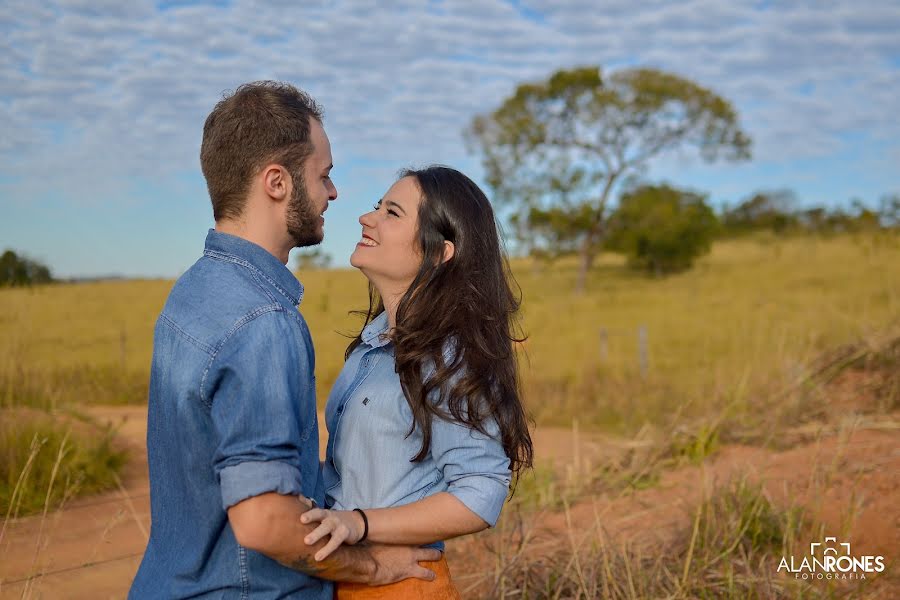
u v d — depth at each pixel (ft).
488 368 5.79
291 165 5.46
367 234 6.40
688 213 138.72
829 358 22.71
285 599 5.27
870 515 12.44
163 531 5.40
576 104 129.49
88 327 59.72
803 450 16.44
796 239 150.61
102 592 11.58
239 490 4.65
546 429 28.53
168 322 5.24
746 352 34.45
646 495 15.14
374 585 5.52
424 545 5.86
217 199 5.51
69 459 16.90
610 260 187.83
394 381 5.93
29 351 31.07
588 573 10.89
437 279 5.97
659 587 10.58
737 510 12.42
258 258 5.38
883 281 65.10
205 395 4.92
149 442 5.45
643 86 127.75
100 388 35.22
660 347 53.57
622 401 31.58
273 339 4.97
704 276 121.19
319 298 76.79
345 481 6.02
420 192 6.20
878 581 10.59
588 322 75.25
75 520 14.96
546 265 152.66
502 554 12.17
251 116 5.36
